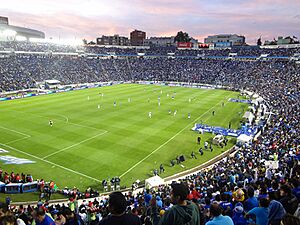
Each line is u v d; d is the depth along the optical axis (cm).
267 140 3928
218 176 2695
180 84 11688
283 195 960
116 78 12750
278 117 5356
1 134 4584
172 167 3650
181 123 5659
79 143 4291
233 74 11756
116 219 531
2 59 10681
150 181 2891
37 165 3509
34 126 5084
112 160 3747
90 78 11900
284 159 2727
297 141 3459
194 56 14588
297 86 8581
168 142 4541
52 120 5522
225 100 8262
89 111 6388
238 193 1262
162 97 8544
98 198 2752
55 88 9794
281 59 12100
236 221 950
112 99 8006
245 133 4819
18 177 3014
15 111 6216
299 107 5925
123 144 4334
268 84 9712
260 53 12938
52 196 2816
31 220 1217
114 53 15400
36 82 9969
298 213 787
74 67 12506
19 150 3953
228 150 4316
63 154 3859
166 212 560
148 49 16188
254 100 8056
